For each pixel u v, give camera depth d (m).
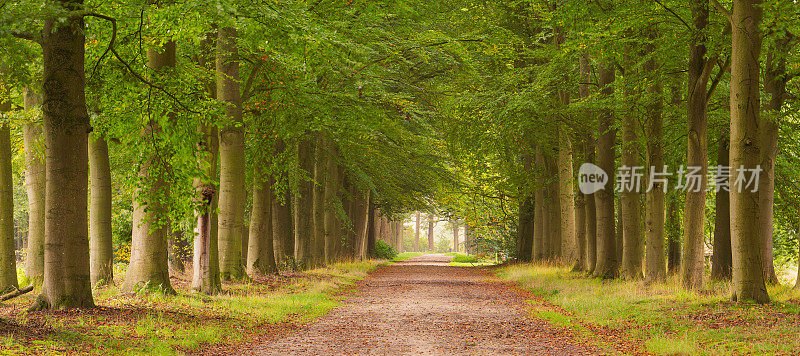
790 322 11.57
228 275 18.95
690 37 16.52
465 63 23.70
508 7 25.64
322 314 15.43
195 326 11.39
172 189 12.59
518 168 31.02
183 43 15.28
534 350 10.41
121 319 10.99
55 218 11.20
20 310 11.38
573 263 28.80
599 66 22.55
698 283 17.06
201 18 11.20
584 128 24.61
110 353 8.63
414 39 19.67
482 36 19.92
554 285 21.95
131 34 11.94
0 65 11.70
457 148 27.80
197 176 12.67
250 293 17.30
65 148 11.07
